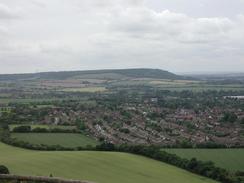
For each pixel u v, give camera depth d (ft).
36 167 248.52
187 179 276.62
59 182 93.71
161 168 303.68
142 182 245.45
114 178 246.88
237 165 342.44
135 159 323.37
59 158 284.41
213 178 291.58
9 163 253.65
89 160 288.71
